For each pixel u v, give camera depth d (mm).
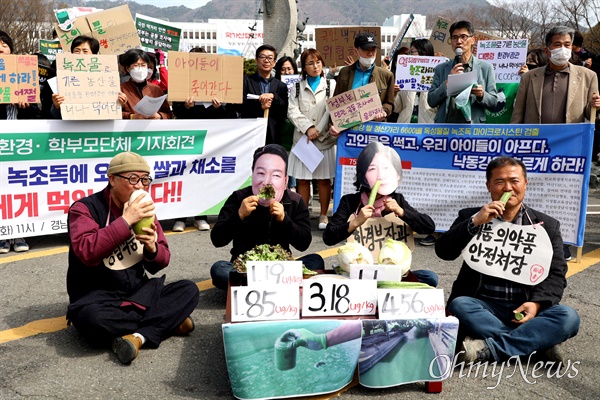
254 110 7891
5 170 6367
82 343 4320
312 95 7621
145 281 4316
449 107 6930
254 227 4781
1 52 6633
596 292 5523
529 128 6574
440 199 7074
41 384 3713
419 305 3672
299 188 7980
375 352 3598
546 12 38031
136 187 4090
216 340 4418
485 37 9570
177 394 3635
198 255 6562
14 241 6719
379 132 7223
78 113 6535
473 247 4199
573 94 6457
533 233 4113
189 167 7414
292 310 3586
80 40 7129
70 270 4230
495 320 4062
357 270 3875
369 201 4469
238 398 3512
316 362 3527
